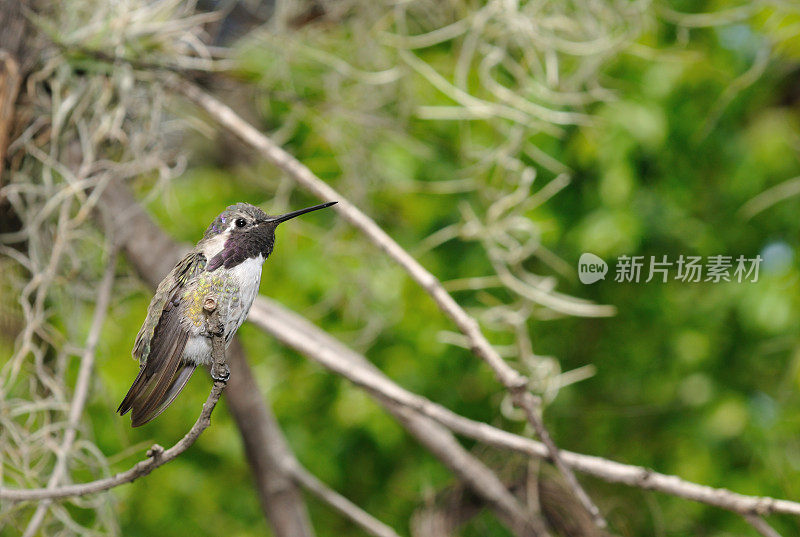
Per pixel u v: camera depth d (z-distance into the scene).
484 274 9.42
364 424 9.75
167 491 10.46
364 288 8.81
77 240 7.01
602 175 9.04
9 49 6.11
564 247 9.55
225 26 8.25
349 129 8.66
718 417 9.21
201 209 10.15
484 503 7.19
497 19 7.61
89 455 6.77
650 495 8.45
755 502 5.00
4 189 6.17
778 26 8.31
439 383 9.92
